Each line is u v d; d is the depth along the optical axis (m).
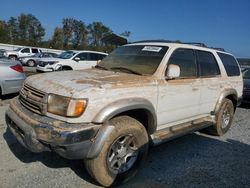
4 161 3.79
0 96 7.39
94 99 2.99
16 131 3.40
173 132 4.20
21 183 3.27
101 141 3.03
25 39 62.66
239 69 6.30
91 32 63.34
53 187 3.22
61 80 3.30
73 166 3.77
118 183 3.35
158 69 3.86
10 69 7.06
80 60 14.57
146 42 4.65
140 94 3.45
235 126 6.60
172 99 4.01
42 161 3.86
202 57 4.94
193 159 4.33
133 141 3.43
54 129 2.86
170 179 3.62
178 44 4.43
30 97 3.33
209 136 5.64
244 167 4.13
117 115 3.35
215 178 3.72
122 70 4.09
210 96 5.02
